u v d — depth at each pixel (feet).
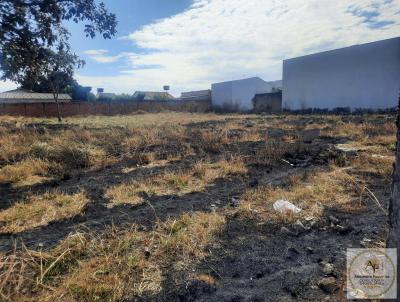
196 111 91.40
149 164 17.60
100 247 7.38
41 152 18.65
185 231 8.20
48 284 5.98
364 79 55.67
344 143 21.79
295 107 70.85
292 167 15.61
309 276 6.19
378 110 52.29
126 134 27.68
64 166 16.76
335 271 6.25
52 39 31.50
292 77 71.00
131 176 14.97
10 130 30.37
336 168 14.56
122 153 20.43
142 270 6.49
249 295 5.69
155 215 9.63
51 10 28.76
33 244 7.84
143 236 8.13
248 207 9.90
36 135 25.29
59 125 41.88
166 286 5.97
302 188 11.57
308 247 7.38
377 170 13.57
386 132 25.00
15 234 8.52
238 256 7.08
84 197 11.68
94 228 8.77
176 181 13.39
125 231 8.32
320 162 16.07
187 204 10.71
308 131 29.81
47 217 9.68
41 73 35.53
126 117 68.80
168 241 7.53
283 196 10.84
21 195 12.17
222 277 6.30
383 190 11.06
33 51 31.30
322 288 5.77
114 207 10.61
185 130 30.55
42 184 13.80
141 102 93.61
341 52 59.41
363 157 15.96
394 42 50.67
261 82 100.17
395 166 4.21
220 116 62.54
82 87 109.81
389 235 4.40
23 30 29.19
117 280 6.01
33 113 74.69
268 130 31.19
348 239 7.69
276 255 7.09
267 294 5.71
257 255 7.11
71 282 5.91
